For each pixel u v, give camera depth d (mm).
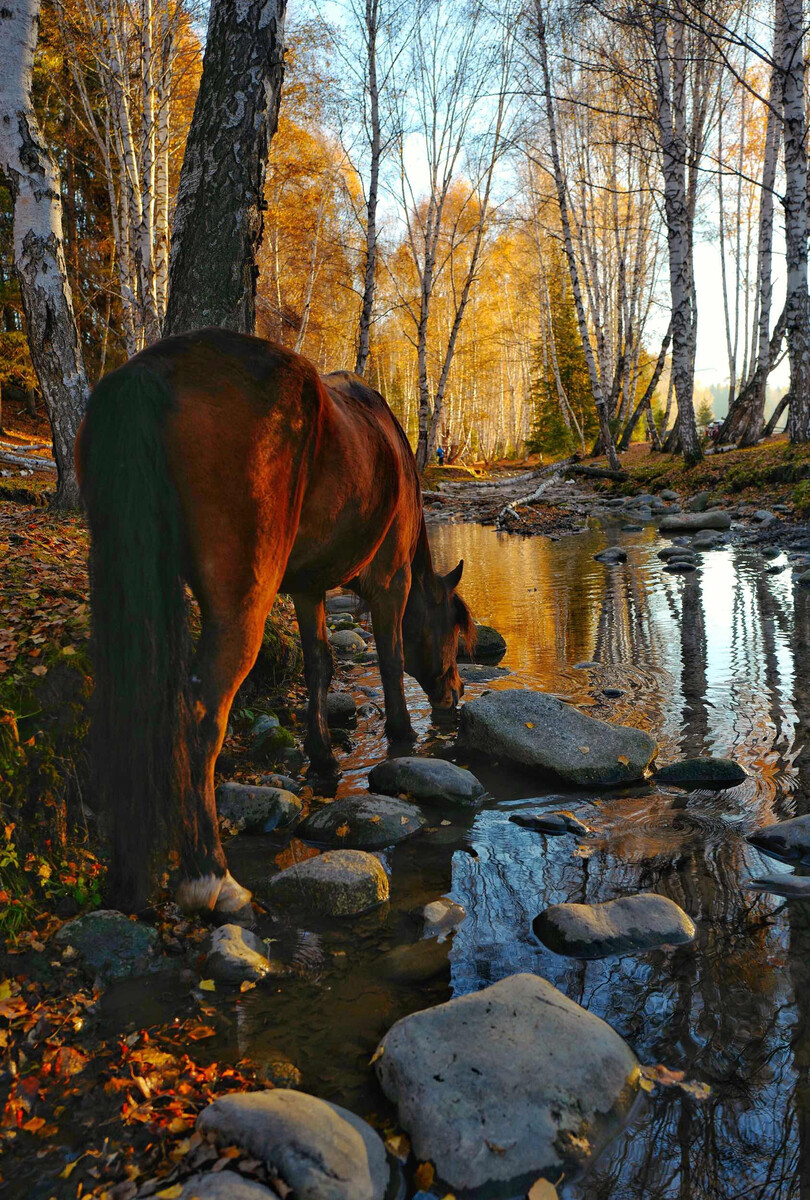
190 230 5238
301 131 22828
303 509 2891
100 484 2299
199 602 2504
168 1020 2117
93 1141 1715
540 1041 1856
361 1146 1639
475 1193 1580
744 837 3088
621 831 3197
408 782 3559
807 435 14609
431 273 23781
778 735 4074
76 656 3107
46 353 7840
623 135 24531
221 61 5145
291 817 3383
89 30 15023
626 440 29438
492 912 2637
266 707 4719
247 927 2539
